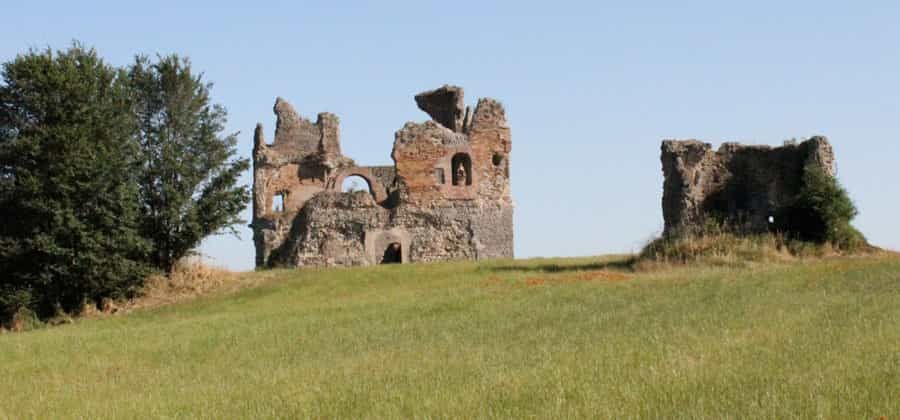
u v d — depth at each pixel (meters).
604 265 45.75
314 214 58.91
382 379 18.23
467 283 40.78
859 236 44.25
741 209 46.88
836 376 15.02
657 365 17.12
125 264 43.53
